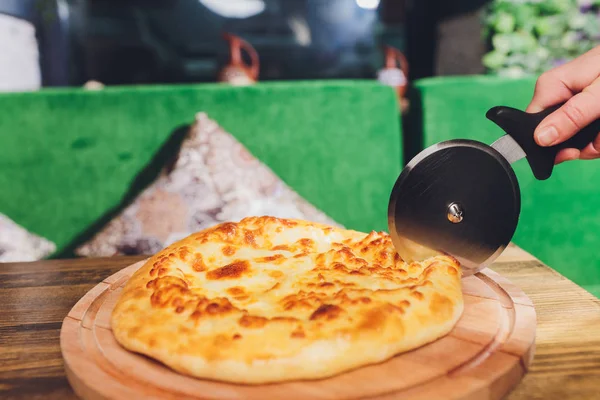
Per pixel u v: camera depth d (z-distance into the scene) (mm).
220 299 440
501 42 1336
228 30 2635
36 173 1052
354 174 1115
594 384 391
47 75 1604
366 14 2596
